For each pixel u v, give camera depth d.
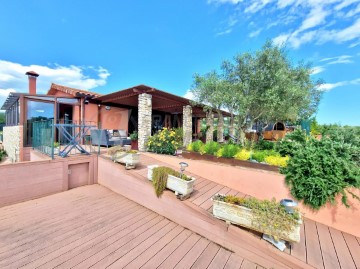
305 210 3.95
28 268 2.56
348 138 5.06
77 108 9.45
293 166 3.99
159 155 6.89
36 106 8.24
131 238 3.36
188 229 3.70
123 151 5.60
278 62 5.19
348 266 2.65
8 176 4.44
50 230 3.50
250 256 2.93
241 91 5.67
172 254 2.99
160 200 4.23
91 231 3.52
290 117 6.00
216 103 6.43
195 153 6.10
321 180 3.55
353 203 3.53
